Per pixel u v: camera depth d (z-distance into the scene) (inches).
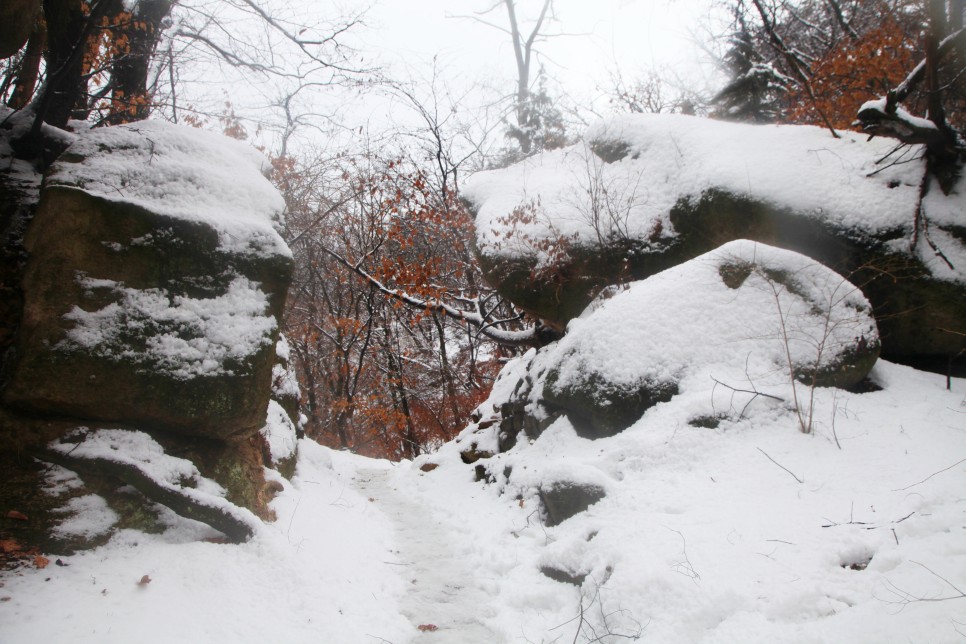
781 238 296.4
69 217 165.9
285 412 275.9
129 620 121.2
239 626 129.0
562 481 198.1
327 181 639.8
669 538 147.8
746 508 154.5
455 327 679.7
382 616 146.3
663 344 234.1
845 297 231.3
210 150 219.6
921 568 111.7
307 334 718.5
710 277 248.7
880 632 97.6
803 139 331.0
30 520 142.5
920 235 275.6
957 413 190.1
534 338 366.6
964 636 90.4
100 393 160.6
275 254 196.9
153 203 186.1
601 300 322.3
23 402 156.4
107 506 152.9
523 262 343.9
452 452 343.9
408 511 261.1
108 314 166.1
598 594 138.3
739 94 516.1
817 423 190.9
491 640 139.0
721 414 199.9
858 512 139.9
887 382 227.9
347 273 630.5
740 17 557.3
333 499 244.7
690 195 325.7
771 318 230.4
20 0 168.7
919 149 294.0
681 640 116.5
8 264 177.3
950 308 262.5
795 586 117.4
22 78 233.3
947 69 315.9
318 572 159.6
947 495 137.8
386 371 661.3
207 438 181.2
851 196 290.0
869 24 500.1
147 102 308.8
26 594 121.6
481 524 223.3
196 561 147.0
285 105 450.3
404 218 548.1
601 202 347.9
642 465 193.6
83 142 196.1
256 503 187.5
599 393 233.9
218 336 178.2
